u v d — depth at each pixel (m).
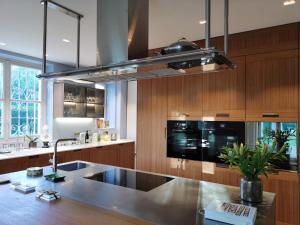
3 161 3.30
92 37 3.48
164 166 4.07
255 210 1.41
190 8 2.56
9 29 3.21
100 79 2.63
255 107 3.24
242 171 1.70
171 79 4.04
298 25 2.96
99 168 2.80
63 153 4.09
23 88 4.72
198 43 3.63
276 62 3.11
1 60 4.36
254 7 2.52
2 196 1.80
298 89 2.96
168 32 3.28
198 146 3.73
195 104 3.78
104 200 1.72
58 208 1.57
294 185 2.95
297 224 2.92
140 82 4.40
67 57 4.65
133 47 2.22
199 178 3.70
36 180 2.24
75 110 5.27
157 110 4.18
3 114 4.38
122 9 2.19
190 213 1.49
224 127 3.49
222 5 2.48
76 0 2.40
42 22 2.98
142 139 4.33
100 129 6.05
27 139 4.64
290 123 3.00
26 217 1.43
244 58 3.33
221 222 1.36
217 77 3.58
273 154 1.69
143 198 1.77
